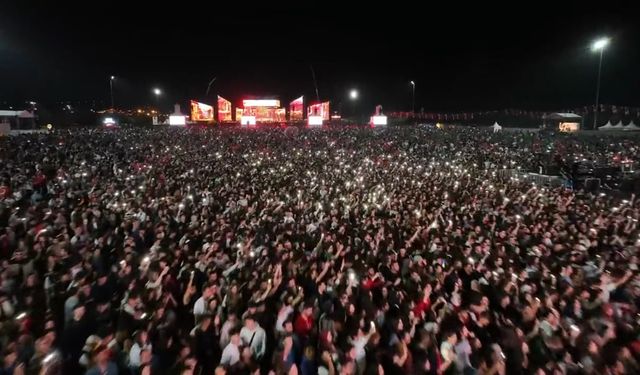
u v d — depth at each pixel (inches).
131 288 335.9
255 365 260.1
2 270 368.2
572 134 1696.6
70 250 422.0
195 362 254.7
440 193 754.8
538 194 784.3
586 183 951.0
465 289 379.2
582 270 400.2
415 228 536.1
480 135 1724.9
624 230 552.7
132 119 2878.9
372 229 527.8
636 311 336.8
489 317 309.7
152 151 1242.0
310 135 1717.5
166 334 280.8
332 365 258.8
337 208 634.2
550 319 303.1
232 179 848.9
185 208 608.7
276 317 325.7
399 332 288.4
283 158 1180.5
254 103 2605.8
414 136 1685.5
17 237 473.4
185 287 372.8
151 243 492.4
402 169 1018.1
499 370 256.1
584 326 306.5
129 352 270.2
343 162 1081.4
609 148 1326.3
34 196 684.7
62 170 898.1
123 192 712.4
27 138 1440.7
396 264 401.4
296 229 536.4
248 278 373.4
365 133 1793.8
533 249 466.9
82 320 288.4
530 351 283.9
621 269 396.2
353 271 376.5
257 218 577.6
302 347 287.7
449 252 448.8
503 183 892.0
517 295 343.6
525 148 1422.2
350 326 292.7
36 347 247.6
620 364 255.1
